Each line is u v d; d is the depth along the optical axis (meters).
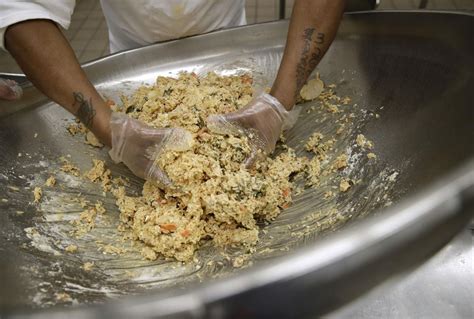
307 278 0.42
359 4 1.13
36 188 0.82
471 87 0.72
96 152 0.93
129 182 0.90
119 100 1.05
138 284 0.71
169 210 0.80
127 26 1.20
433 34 0.86
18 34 0.77
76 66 0.82
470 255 0.73
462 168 0.49
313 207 0.83
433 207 0.45
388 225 0.44
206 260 0.76
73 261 0.72
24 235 0.73
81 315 0.42
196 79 1.04
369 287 0.47
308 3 0.89
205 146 0.83
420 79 0.85
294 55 0.91
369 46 0.98
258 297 0.42
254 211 0.79
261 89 1.04
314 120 0.98
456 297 0.69
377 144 0.86
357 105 0.94
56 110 0.95
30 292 0.59
